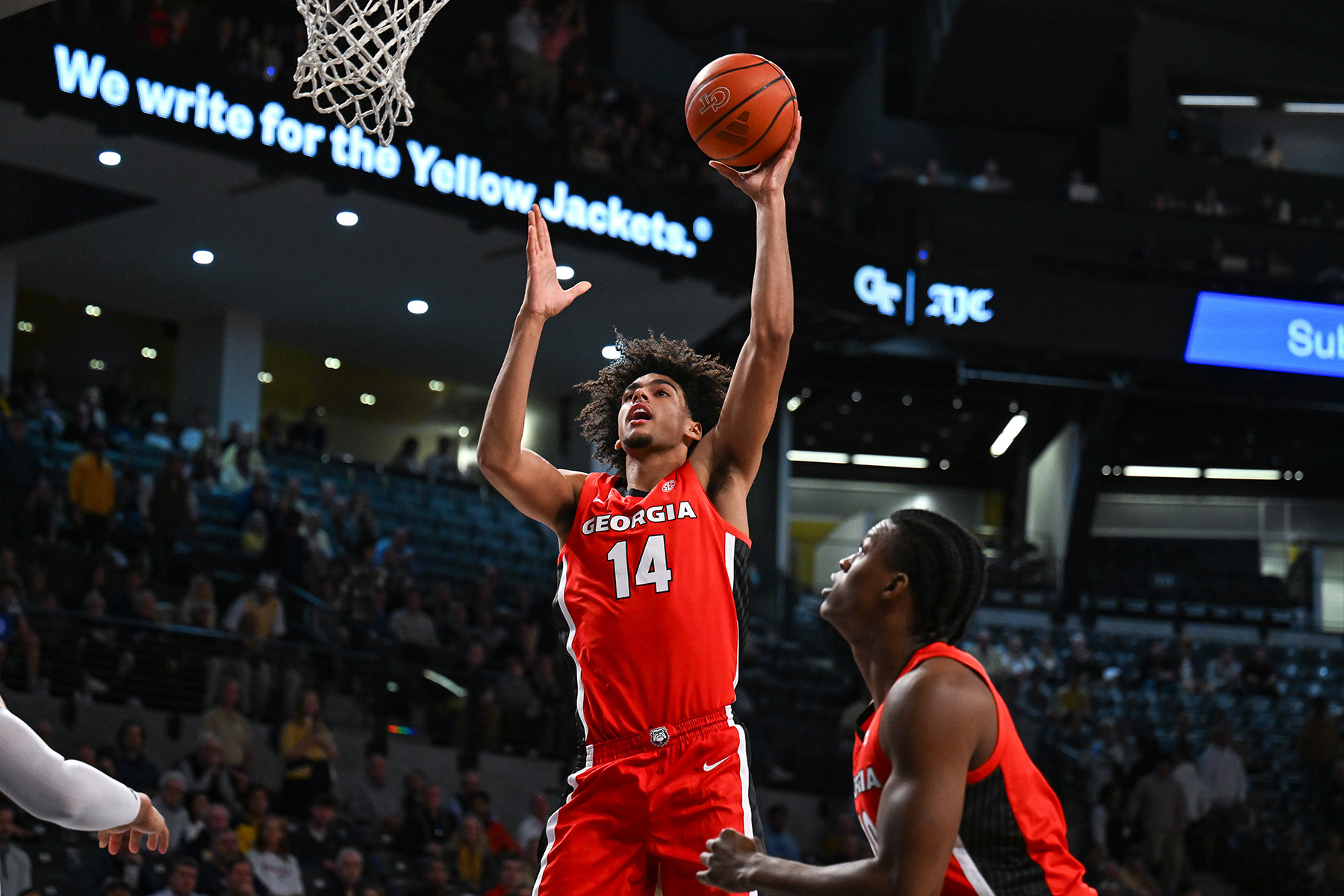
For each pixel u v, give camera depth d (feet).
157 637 50.19
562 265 69.56
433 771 54.44
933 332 80.02
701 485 15.49
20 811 41.81
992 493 111.24
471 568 73.92
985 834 11.31
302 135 58.90
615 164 70.28
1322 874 60.95
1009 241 91.25
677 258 69.05
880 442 108.06
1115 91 102.83
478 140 63.31
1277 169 103.19
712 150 16.19
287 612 57.47
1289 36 104.37
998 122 102.27
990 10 91.81
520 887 41.68
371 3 19.83
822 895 11.02
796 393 96.78
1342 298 89.51
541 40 75.10
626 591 14.76
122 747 42.19
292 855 41.78
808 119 108.99
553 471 15.67
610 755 14.51
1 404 61.82
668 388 15.92
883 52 102.27
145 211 65.67
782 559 94.89
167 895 36.35
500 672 60.18
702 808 14.15
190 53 57.21
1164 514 111.65
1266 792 72.64
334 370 92.53
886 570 11.94
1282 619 99.40
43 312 83.56
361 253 70.69
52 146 58.29
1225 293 88.07
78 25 54.08
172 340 85.10
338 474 76.02
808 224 74.54
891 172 93.09
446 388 96.17
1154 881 58.23
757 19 102.83
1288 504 109.91
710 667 14.64
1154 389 91.66
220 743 46.44
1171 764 62.03
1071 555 95.86
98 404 66.80
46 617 48.44
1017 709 70.28
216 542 62.69
